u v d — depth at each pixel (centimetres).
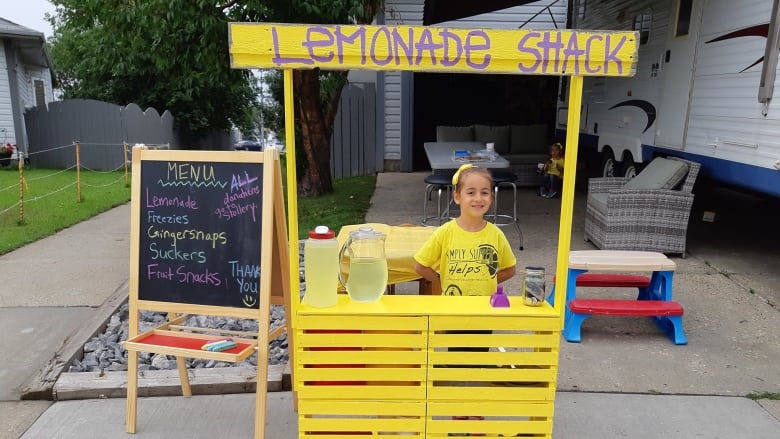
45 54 1662
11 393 321
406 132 1234
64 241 677
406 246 344
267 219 265
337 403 232
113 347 378
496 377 229
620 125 791
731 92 520
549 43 208
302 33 205
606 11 856
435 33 206
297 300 226
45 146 1580
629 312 374
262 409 261
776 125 456
